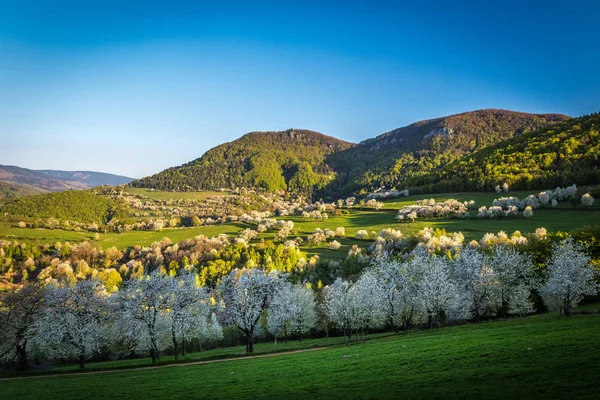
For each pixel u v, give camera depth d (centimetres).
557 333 3625
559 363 2517
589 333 3384
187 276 7325
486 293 7138
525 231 15450
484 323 6212
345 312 6612
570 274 5722
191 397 2903
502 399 2033
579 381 2141
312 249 19525
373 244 17862
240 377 3588
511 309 7200
